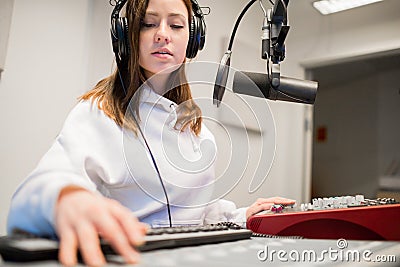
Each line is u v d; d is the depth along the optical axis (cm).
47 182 41
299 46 232
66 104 156
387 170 286
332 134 317
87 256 31
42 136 147
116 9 83
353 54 213
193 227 54
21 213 40
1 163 136
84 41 165
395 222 60
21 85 143
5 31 134
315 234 65
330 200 72
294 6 234
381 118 292
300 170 225
